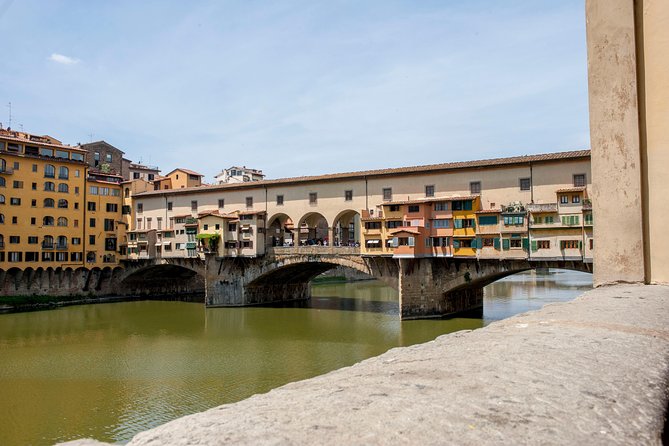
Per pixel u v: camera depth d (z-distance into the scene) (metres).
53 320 63.47
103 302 82.25
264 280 76.12
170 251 81.44
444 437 2.83
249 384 35.59
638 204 8.85
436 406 3.28
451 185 58.88
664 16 8.57
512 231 53.22
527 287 94.94
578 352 4.39
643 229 8.86
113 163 112.38
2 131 78.75
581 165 51.06
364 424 3.06
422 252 58.25
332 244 67.50
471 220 56.28
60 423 28.45
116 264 86.31
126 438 26.14
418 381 3.89
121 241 87.38
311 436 2.93
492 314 61.91
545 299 75.56
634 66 8.88
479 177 57.09
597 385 3.57
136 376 37.81
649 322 5.54
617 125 9.08
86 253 82.56
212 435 3.04
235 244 73.88
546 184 52.88
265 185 73.19
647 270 8.84
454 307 62.34
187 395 33.22
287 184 71.31
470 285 59.53
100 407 31.08
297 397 3.80
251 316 65.31
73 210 81.31
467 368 4.11
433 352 5.04
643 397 3.44
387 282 62.19
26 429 27.59
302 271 76.88
